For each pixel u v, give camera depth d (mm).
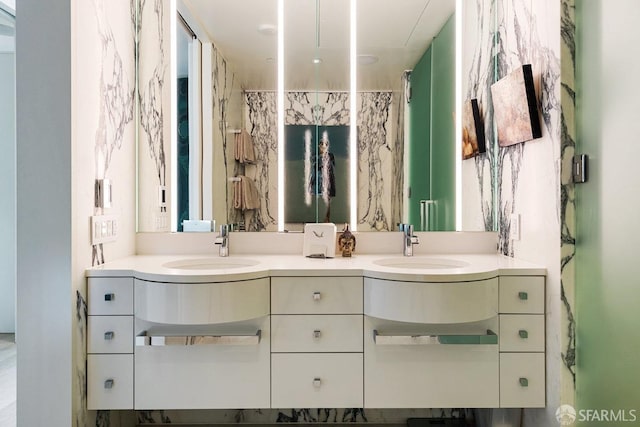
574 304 1612
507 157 2098
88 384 1671
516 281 1697
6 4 2992
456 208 2260
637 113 1284
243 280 1603
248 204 2234
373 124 2260
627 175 1330
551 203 1673
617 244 1381
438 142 2270
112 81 1925
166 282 1569
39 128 1575
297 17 2250
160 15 2223
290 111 2248
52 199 1571
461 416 2188
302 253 2213
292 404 1690
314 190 2244
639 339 1288
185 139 2232
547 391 1683
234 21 2244
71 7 1566
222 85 2244
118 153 1990
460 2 2268
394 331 1684
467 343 1668
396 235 2232
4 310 3893
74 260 1597
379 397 1692
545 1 1703
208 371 1674
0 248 3910
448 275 1566
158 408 1669
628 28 1316
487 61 2262
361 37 2260
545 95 1708
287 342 1689
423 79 2266
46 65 1569
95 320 1669
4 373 2848
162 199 2213
